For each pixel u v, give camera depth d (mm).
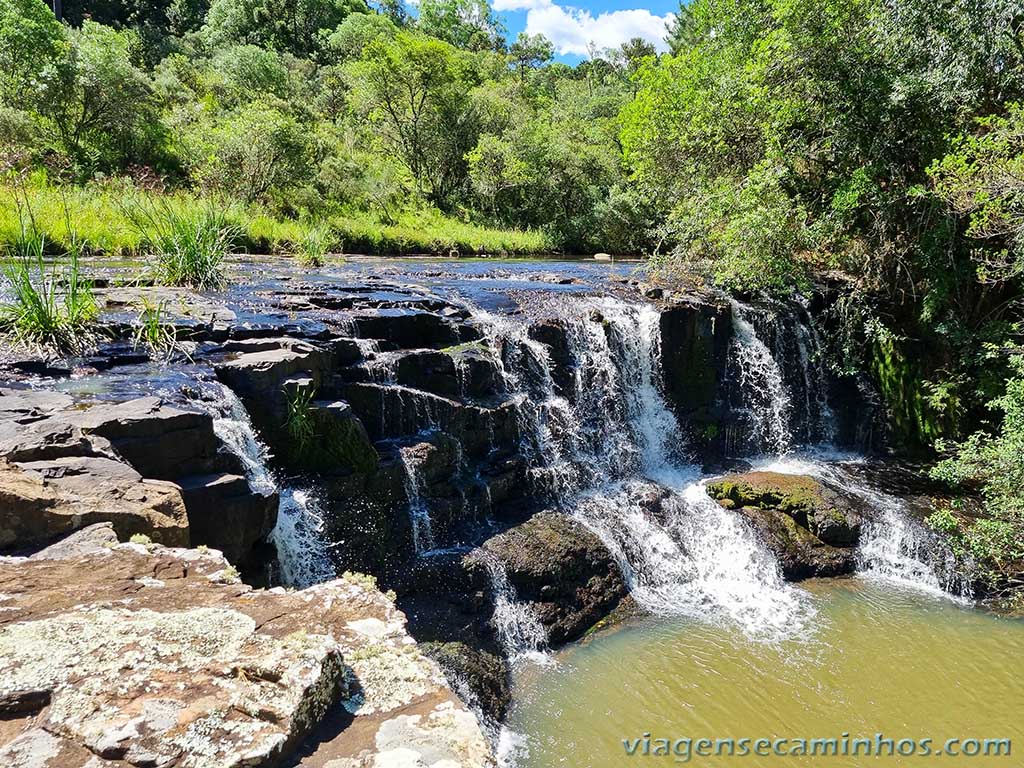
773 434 11289
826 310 12203
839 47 11406
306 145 21000
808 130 12258
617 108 40812
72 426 4141
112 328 6508
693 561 7781
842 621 7090
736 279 11945
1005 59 10391
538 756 5055
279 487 5613
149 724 1840
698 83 15719
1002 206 9195
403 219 24281
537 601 6586
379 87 29047
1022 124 8773
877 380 11953
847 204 11086
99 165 17688
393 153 31141
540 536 7090
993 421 11102
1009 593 7688
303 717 2023
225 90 29641
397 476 6430
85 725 1812
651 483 8984
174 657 2143
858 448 11844
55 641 2162
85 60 17984
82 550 3123
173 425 4574
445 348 8117
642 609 7105
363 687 2303
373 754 1990
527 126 30859
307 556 5504
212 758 1781
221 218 10484
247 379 5801
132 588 2725
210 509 4445
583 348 9531
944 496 9547
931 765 5129
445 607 6117
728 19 14664
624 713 5562
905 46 11000
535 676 5980
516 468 7688
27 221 11398
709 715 5574
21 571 2803
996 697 5926
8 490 3166
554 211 30953
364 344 7230
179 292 8664
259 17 50750
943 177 10617
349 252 19734
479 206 30875
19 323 6117
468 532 6945
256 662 2133
